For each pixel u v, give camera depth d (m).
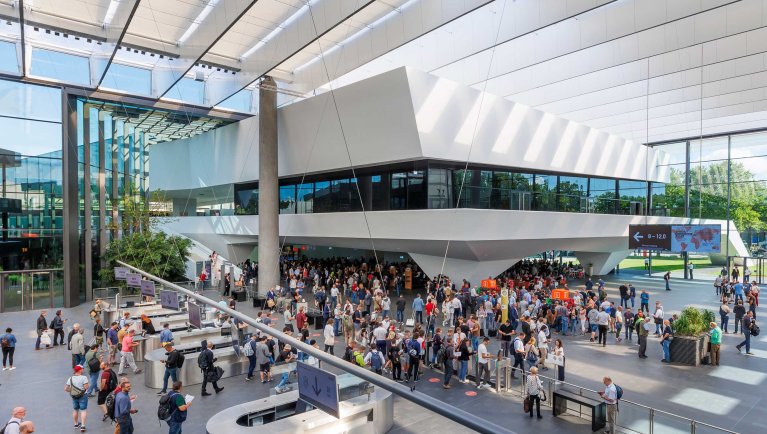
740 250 33.50
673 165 37.50
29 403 10.88
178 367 11.61
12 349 13.35
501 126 21.20
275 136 25.17
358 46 18.84
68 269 24.05
